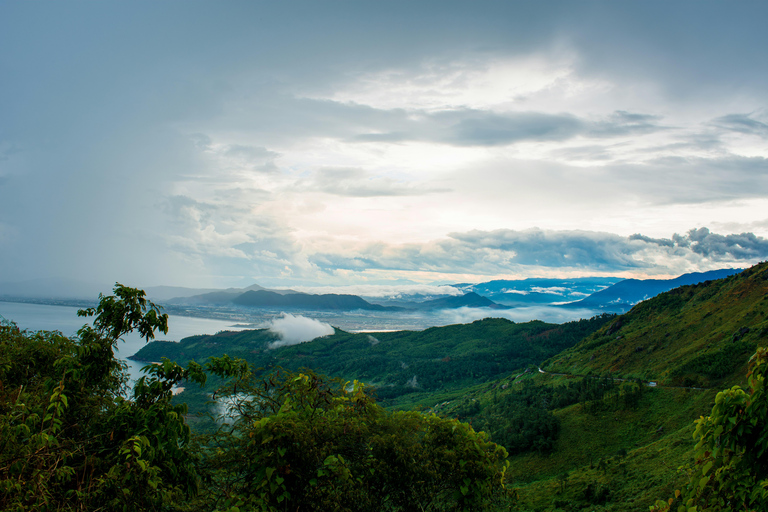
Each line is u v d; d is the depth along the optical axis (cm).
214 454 902
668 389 9200
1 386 823
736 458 601
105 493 742
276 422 802
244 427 898
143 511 758
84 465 749
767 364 583
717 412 618
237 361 985
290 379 998
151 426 869
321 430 898
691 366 9650
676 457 6122
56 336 1182
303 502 805
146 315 1023
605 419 8906
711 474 624
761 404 567
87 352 917
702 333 11338
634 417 8694
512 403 11844
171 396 932
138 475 752
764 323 9581
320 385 1027
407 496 930
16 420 760
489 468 988
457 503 964
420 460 951
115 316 978
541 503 6381
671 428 7856
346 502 825
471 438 1025
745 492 573
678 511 659
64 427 831
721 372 8869
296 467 804
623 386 10012
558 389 11712
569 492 6462
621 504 5391
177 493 839
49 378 946
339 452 904
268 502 765
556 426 9050
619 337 14188
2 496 640
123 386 1081
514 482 7838
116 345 1029
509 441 9038
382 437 958
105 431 863
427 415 1104
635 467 6488
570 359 14950
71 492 705
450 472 967
